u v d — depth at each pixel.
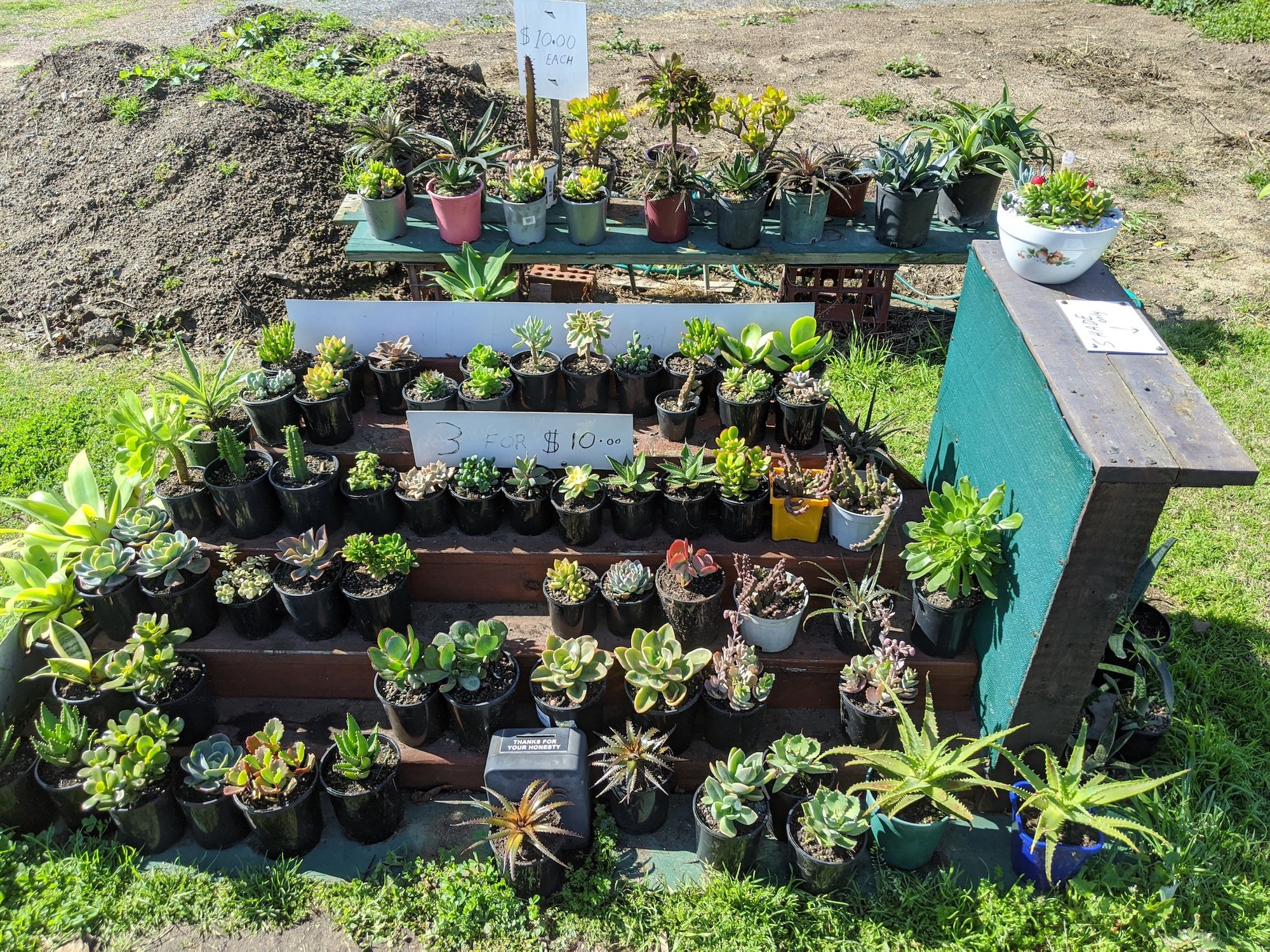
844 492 3.11
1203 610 3.55
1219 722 3.11
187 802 2.69
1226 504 4.05
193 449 3.29
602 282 5.65
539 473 3.21
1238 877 2.69
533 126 4.75
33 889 2.69
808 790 2.74
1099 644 2.51
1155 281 5.52
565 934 2.61
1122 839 2.42
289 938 2.61
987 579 2.72
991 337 2.97
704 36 9.67
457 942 2.60
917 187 4.45
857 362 4.76
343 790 2.71
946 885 2.67
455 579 3.26
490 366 3.44
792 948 2.59
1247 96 8.12
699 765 2.92
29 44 8.74
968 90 8.21
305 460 3.31
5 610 3.00
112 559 2.95
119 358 4.96
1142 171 6.78
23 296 5.29
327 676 3.13
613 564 3.19
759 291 5.58
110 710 2.94
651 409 3.55
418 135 4.74
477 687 2.83
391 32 9.46
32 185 5.85
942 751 2.79
